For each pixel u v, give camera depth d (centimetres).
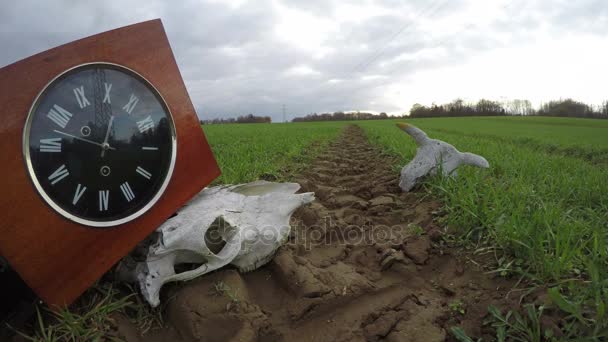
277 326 45
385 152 189
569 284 44
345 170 148
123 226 46
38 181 39
